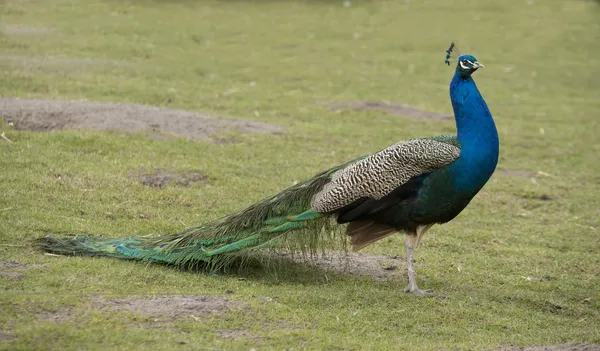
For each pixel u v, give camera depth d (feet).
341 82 79.25
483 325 29.60
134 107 56.85
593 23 116.78
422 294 31.94
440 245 39.96
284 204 32.17
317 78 79.77
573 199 50.85
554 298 33.81
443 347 26.73
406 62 91.45
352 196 31.22
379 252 38.06
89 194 40.65
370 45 98.68
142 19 96.94
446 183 31.12
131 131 51.75
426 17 115.96
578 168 58.65
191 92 67.46
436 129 64.69
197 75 75.00
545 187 52.75
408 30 107.86
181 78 72.64
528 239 42.47
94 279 29.78
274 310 28.35
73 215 37.65
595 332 29.76
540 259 39.17
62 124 51.62
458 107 32.01
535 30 111.96
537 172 56.59
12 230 34.24
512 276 36.27
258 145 54.13
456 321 29.66
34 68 67.26
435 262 37.17
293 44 95.35
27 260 31.19
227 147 52.42
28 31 82.79
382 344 26.40
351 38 101.50
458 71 32.37
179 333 25.50
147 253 32.40
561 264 38.68
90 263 31.42
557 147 63.67
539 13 121.08
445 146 31.42
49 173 42.57
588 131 69.56
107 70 70.90
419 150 31.24
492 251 39.96
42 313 25.80
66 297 27.14
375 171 31.24
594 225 46.01
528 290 34.58
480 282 35.09
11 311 25.58
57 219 36.52
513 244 41.47
